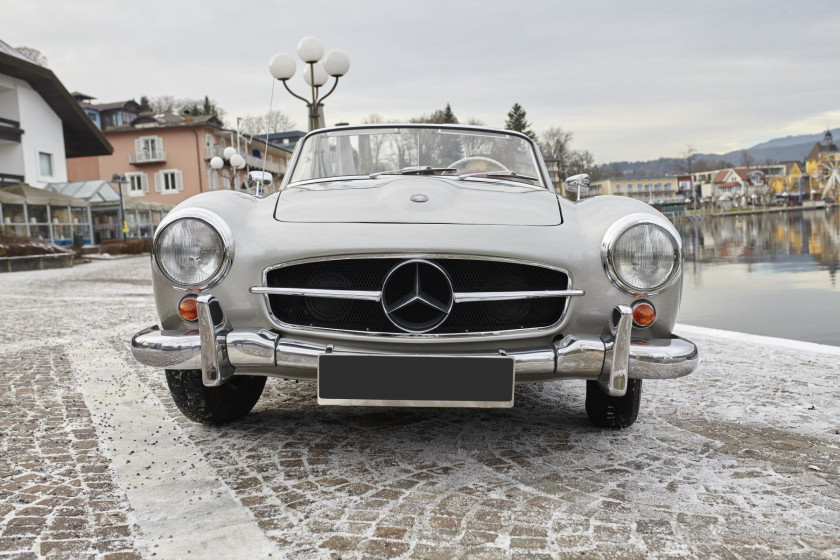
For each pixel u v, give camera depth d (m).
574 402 3.70
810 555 1.94
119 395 3.85
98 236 32.56
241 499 2.32
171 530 2.08
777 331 6.52
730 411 3.48
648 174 135.75
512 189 3.21
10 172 27.50
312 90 9.97
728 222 59.66
